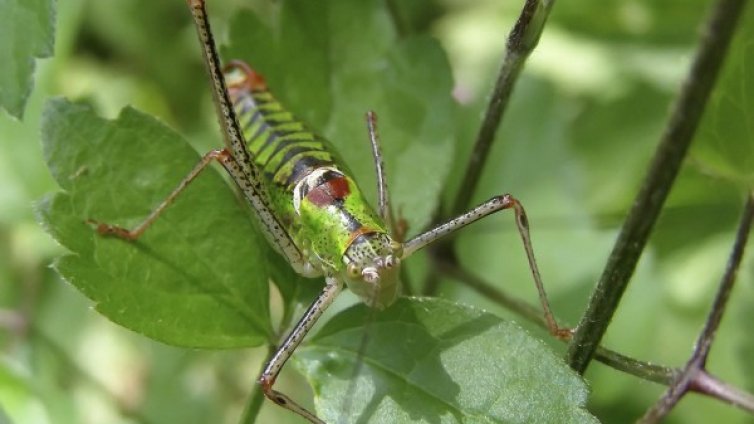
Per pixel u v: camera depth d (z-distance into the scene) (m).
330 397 0.16
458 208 0.17
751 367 0.20
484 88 0.21
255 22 0.18
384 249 0.16
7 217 0.20
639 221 0.15
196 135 0.23
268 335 0.16
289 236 0.17
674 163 0.15
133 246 0.16
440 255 0.18
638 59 0.22
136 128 0.16
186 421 0.21
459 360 0.16
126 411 0.21
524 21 0.16
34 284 0.21
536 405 0.15
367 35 0.18
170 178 0.16
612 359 0.16
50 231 0.16
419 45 0.18
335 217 0.17
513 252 0.20
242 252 0.16
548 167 0.20
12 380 0.20
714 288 0.21
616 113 0.22
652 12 0.22
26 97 0.15
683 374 0.16
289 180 0.17
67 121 0.16
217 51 0.17
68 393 0.20
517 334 0.15
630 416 0.20
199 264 0.16
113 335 0.21
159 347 0.21
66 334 0.21
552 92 0.21
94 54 0.23
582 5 0.23
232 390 0.21
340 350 0.16
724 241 0.21
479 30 0.23
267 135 0.17
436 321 0.16
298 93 0.18
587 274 0.20
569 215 0.20
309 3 0.18
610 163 0.22
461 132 0.20
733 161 0.16
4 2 0.16
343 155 0.17
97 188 0.16
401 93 0.17
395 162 0.17
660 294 0.20
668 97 0.22
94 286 0.16
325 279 0.17
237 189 0.16
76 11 0.20
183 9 0.24
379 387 0.16
